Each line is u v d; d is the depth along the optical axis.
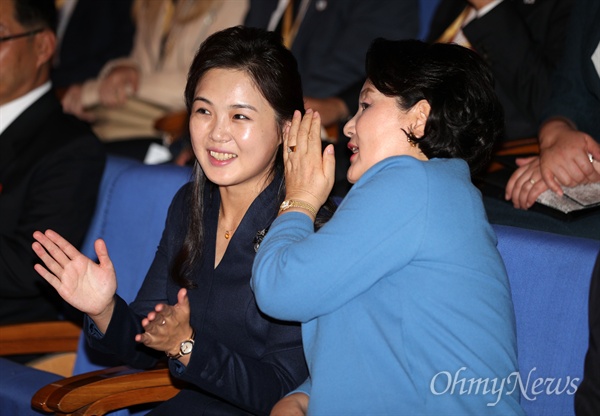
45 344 5.67
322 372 3.64
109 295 4.05
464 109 3.83
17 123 6.14
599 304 3.94
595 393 3.87
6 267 5.88
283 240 3.76
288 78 4.22
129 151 8.59
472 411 3.54
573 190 5.29
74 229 6.02
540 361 4.20
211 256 4.41
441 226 3.57
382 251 3.54
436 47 3.91
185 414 4.18
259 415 4.11
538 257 4.27
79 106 9.14
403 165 3.66
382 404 3.53
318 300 3.60
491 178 5.79
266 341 4.25
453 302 3.55
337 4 8.01
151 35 9.22
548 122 5.77
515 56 6.38
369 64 3.92
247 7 8.62
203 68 4.22
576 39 5.91
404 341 3.56
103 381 4.40
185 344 3.89
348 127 4.04
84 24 10.01
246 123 4.17
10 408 5.19
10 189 6.02
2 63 6.04
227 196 4.40
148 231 5.75
